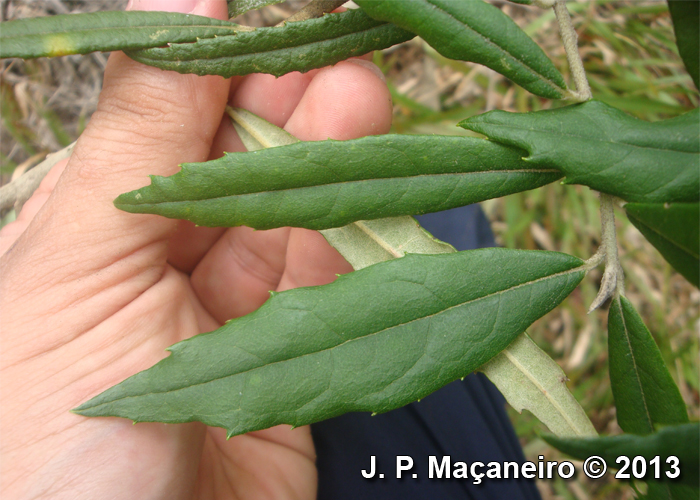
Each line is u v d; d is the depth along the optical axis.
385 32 0.12
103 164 0.14
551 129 0.11
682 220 0.10
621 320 0.11
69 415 0.13
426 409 0.25
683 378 0.33
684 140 0.11
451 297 0.11
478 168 0.11
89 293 0.14
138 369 0.14
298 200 0.11
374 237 0.13
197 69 0.12
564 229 0.34
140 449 0.14
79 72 0.31
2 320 0.14
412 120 0.33
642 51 0.34
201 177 0.11
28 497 0.13
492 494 0.25
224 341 0.11
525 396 0.12
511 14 0.36
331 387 0.11
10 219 0.22
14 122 0.31
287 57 0.12
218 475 0.18
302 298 0.11
